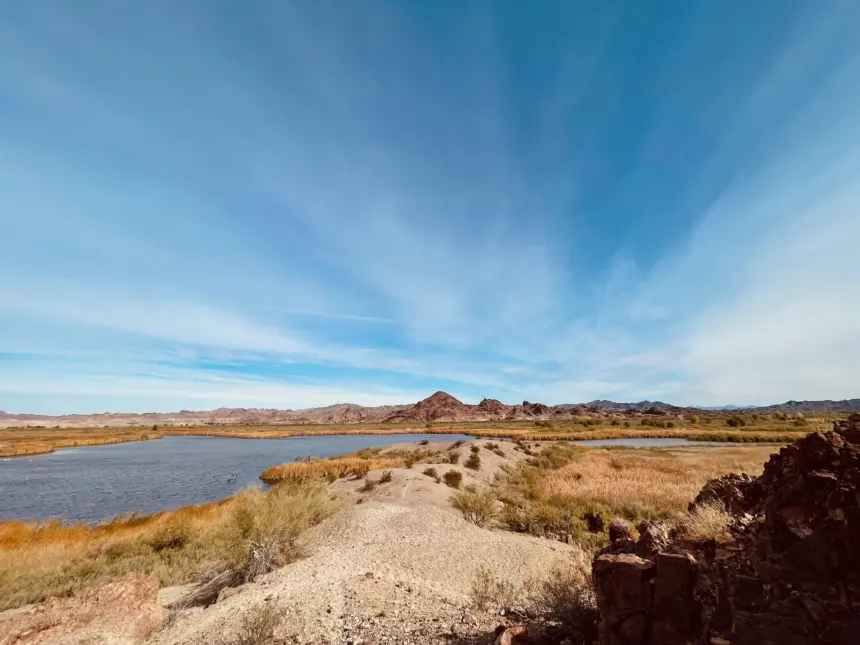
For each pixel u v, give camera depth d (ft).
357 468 116.57
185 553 45.14
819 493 10.59
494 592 26.48
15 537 56.24
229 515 45.29
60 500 95.14
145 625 23.26
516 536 48.32
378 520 50.65
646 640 10.86
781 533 10.41
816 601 8.48
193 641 20.33
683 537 15.48
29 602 32.60
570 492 70.74
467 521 54.39
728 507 20.85
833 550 9.11
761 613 8.75
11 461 176.45
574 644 13.67
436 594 26.35
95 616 22.74
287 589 26.71
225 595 27.76
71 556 44.70
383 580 28.78
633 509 56.80
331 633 19.63
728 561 11.16
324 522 50.55
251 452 215.31
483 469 108.68
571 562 32.99
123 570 38.75
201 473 136.56
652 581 11.25
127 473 136.98
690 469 96.94
